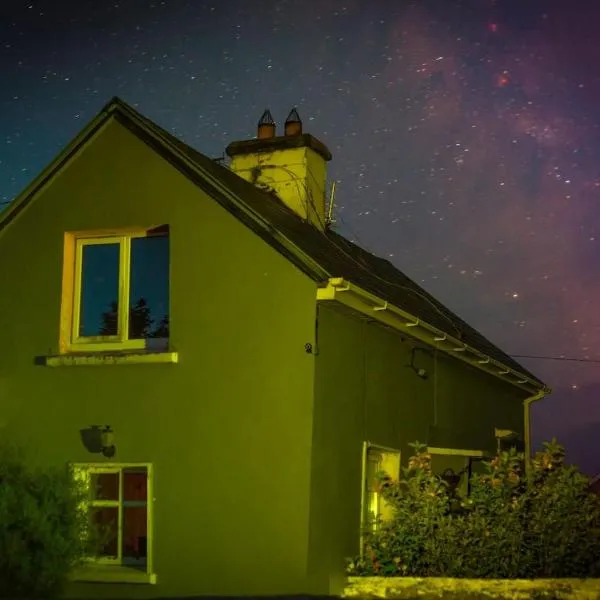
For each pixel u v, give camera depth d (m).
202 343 10.77
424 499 10.79
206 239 10.94
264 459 10.32
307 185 14.22
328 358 10.63
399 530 10.64
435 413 13.62
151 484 10.71
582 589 9.93
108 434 10.84
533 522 10.57
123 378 11.04
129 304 11.40
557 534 10.46
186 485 10.58
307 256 10.40
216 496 10.44
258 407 10.44
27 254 11.72
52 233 11.66
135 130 11.43
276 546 10.12
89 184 11.58
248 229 10.77
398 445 12.31
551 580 9.98
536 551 10.49
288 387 10.36
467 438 14.77
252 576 10.16
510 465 11.03
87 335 11.52
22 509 9.34
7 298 11.70
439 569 10.43
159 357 10.80
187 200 11.09
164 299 11.28
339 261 12.28
